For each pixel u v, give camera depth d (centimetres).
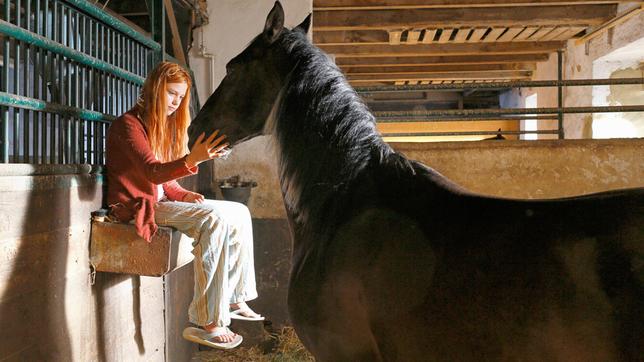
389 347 133
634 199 113
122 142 205
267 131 181
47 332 174
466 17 625
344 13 628
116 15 348
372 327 136
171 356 294
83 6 208
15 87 172
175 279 302
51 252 177
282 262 386
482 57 853
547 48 770
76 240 194
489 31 699
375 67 944
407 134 574
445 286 123
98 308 210
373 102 1107
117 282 227
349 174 156
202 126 187
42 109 179
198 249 210
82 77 214
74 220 192
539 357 109
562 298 108
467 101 1162
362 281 138
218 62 401
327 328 146
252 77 178
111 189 210
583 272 108
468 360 119
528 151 376
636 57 648
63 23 198
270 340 363
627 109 406
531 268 114
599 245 109
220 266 212
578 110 412
